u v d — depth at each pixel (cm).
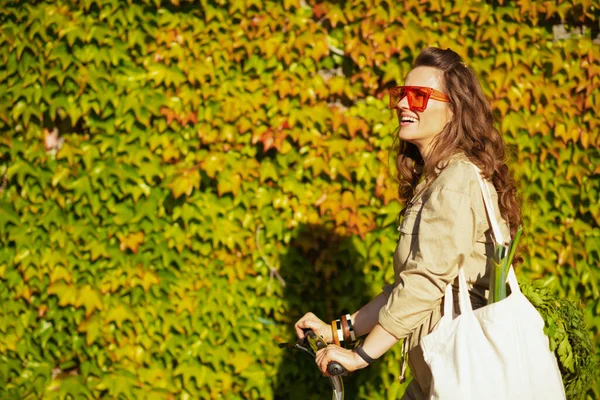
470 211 564
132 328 1070
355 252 1064
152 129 1043
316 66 1053
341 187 1071
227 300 1070
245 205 1058
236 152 1051
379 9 1037
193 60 1034
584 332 643
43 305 1061
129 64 1029
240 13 1031
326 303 1080
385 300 704
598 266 1070
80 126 1058
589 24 1059
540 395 550
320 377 1087
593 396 1077
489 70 1045
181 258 1064
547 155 1060
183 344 1075
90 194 1042
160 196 1052
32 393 1070
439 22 1044
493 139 626
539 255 1070
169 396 1073
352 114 1059
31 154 1040
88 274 1056
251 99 1041
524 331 558
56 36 1014
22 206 1048
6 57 1012
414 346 624
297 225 1060
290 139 1049
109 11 1011
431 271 556
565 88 1052
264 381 1078
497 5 1044
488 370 544
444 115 625
